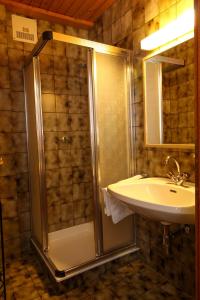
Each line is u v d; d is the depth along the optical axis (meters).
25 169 2.23
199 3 0.66
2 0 1.96
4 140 2.08
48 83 2.33
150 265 1.89
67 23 2.36
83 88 2.54
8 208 2.10
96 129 1.77
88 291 1.63
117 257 1.87
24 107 2.20
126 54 1.90
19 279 1.80
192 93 1.46
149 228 1.88
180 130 1.54
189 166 1.49
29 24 2.18
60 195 2.45
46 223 1.96
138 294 1.59
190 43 1.45
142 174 1.86
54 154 2.39
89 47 1.72
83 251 2.17
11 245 2.13
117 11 2.05
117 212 1.73
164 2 1.59
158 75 1.68
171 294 1.58
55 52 2.34
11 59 2.11
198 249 0.71
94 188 1.79
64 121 2.44
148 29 1.74
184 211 1.07
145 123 1.80
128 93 1.94
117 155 1.90
